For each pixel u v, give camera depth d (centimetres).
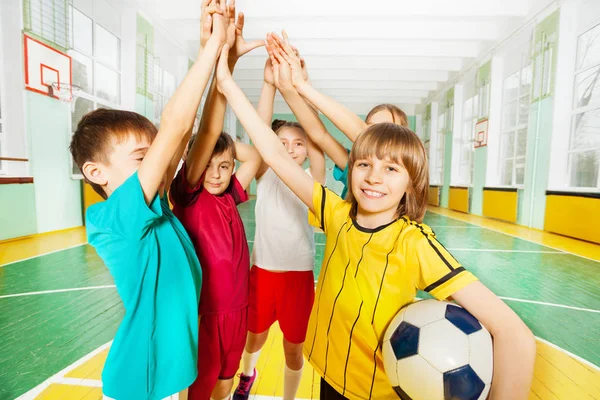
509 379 50
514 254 381
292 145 129
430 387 58
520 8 582
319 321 77
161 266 65
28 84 397
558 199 516
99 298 226
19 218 394
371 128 70
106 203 56
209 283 94
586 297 248
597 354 171
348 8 600
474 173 816
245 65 855
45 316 198
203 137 85
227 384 102
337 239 76
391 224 69
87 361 152
